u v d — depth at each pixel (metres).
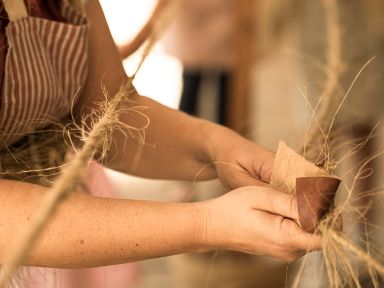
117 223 0.72
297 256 0.72
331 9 1.02
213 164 0.96
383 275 0.72
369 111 1.84
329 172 0.80
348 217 0.80
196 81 2.37
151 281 2.23
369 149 1.68
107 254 0.73
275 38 2.09
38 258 0.72
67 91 0.95
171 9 0.87
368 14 1.90
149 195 2.31
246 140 0.94
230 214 0.72
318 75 1.80
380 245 0.93
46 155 0.94
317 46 1.96
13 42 0.86
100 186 1.34
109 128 0.73
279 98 2.10
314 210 0.69
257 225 0.71
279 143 0.79
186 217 0.73
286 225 0.70
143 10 2.84
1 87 0.86
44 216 0.57
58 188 0.58
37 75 0.88
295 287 0.75
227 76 2.34
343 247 0.71
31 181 0.91
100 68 0.99
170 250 0.74
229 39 2.30
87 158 0.64
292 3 2.03
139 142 0.99
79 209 0.72
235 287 1.69
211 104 2.36
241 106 2.14
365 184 1.56
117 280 1.64
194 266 1.71
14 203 0.71
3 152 0.92
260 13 2.10
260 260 1.71
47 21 0.90
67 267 0.74
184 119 1.00
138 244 0.73
